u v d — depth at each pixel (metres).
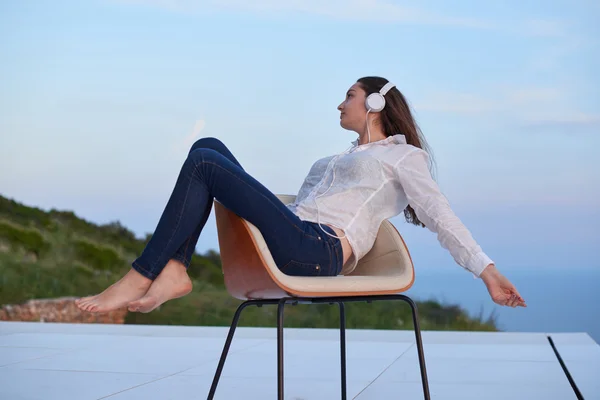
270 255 1.66
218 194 1.73
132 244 10.81
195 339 4.02
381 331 4.43
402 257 1.92
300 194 2.20
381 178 1.99
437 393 2.50
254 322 10.02
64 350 3.54
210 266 10.15
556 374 2.92
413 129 2.21
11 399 2.36
